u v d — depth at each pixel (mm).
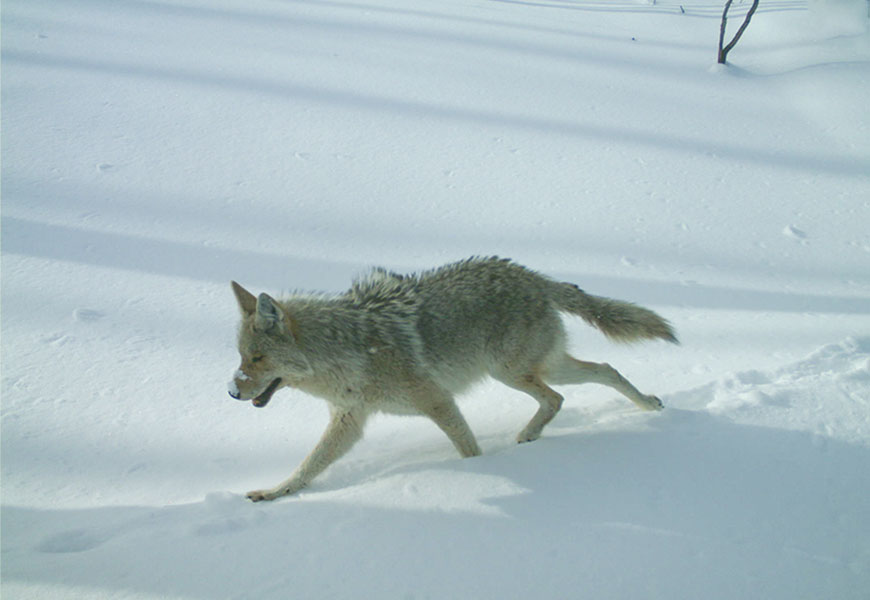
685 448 3941
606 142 9195
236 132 8914
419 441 4809
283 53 11039
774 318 6098
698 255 7109
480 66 11039
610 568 3070
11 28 11070
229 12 12391
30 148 8188
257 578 3094
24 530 3676
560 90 10453
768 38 12273
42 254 6555
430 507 3547
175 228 7121
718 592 2941
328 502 3668
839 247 7266
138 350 5523
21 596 3012
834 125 9648
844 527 3320
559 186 8250
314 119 9328
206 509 3752
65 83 9672
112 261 6574
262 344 3963
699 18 13328
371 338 4160
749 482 3646
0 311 5793
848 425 4082
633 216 7734
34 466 4293
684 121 9742
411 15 12859
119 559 3244
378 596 2959
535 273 4691
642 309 4766
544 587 2977
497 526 3369
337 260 6797
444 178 8297
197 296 6219
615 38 12305
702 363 5457
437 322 4254
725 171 8641
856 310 6195
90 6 12117
